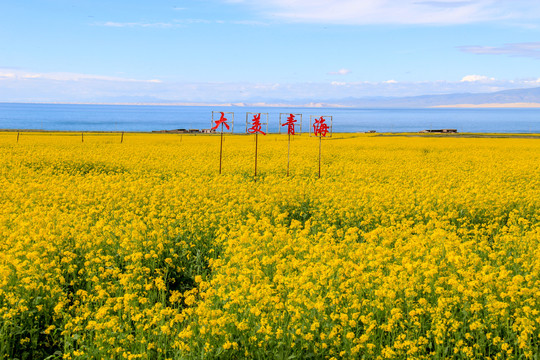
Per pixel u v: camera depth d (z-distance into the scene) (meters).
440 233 9.99
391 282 7.11
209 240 11.13
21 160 27.20
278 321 6.44
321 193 16.38
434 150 43.69
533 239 10.28
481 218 14.07
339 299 6.92
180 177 22.16
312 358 6.00
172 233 10.88
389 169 24.88
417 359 5.78
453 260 8.13
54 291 7.41
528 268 8.46
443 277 7.45
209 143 51.94
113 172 24.44
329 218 13.50
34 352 6.56
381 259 8.31
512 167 25.86
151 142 53.00
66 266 8.98
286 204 15.30
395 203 14.92
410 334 6.30
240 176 22.48
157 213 13.52
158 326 6.54
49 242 9.43
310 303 6.60
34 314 7.11
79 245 9.48
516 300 6.86
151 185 18.53
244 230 11.16
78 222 11.34
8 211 12.91
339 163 29.53
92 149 38.69
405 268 8.04
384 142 55.97
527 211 14.67
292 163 28.61
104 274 8.13
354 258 8.78
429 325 6.72
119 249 9.49
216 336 6.11
